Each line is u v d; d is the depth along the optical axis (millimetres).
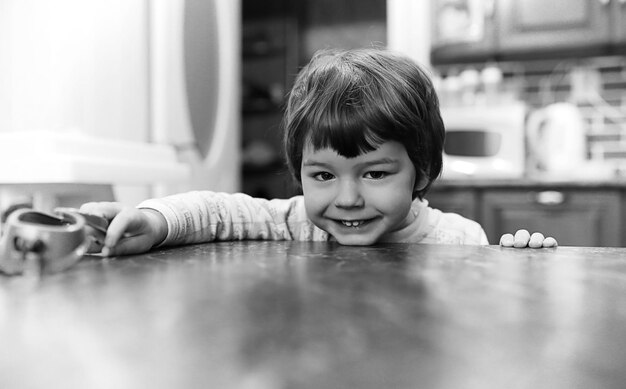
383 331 217
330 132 600
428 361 183
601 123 2414
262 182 2838
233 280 326
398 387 162
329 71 666
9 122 1197
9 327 228
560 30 2195
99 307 260
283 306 258
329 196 626
